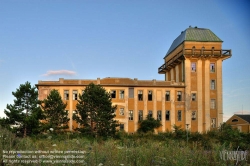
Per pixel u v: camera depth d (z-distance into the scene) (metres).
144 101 57.69
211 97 59.56
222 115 59.06
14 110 38.75
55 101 44.62
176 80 64.50
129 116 56.88
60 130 41.97
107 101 43.25
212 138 35.84
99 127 40.72
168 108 58.16
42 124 39.59
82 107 43.31
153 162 9.22
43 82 56.19
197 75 59.75
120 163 8.70
